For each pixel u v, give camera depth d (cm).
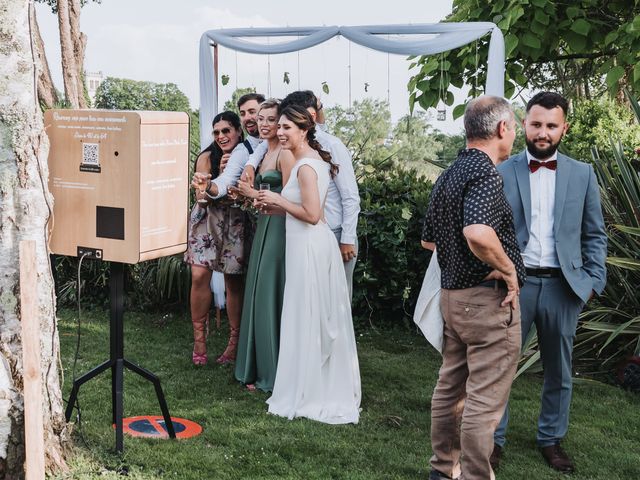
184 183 361
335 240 461
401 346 629
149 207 340
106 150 336
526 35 746
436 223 328
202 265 529
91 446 359
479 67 757
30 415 285
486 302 314
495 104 320
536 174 378
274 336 480
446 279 325
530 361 512
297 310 449
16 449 306
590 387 518
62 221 348
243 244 533
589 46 777
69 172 345
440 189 325
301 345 446
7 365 307
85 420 406
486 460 317
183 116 355
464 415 319
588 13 782
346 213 485
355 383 462
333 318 452
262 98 531
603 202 558
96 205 341
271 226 480
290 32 678
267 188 481
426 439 413
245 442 391
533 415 460
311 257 447
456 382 340
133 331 651
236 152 521
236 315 551
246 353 494
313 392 444
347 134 681
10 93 310
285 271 479
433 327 338
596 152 584
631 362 521
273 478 348
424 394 498
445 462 346
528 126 375
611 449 411
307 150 456
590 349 554
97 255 345
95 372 361
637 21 684
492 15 774
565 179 375
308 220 444
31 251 281
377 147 684
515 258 320
